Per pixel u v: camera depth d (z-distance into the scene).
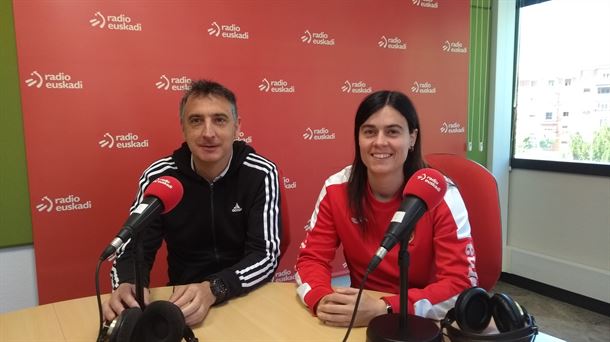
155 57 2.18
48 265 2.05
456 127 3.12
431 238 1.39
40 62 1.96
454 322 1.03
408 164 1.44
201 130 1.52
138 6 2.13
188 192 1.62
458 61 3.07
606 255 3.02
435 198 0.97
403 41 2.85
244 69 2.39
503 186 3.56
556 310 3.07
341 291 1.19
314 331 1.10
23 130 1.96
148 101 2.19
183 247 1.67
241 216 1.65
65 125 2.03
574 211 3.19
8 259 2.01
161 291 1.33
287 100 2.53
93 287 2.13
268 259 1.50
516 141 3.58
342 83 2.68
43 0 1.94
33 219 2.01
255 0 2.39
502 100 3.45
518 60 3.51
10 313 1.21
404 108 1.38
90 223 2.12
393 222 0.94
